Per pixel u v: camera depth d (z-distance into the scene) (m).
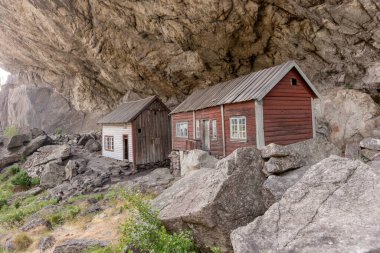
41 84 40.12
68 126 36.28
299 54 19.84
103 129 23.61
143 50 22.91
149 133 20.16
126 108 22.44
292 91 12.84
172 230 5.40
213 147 14.12
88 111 35.78
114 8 19.80
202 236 5.03
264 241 3.62
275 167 5.50
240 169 5.43
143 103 20.77
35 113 37.62
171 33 20.25
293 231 3.59
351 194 3.71
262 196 5.30
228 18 17.91
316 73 20.77
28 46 31.41
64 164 21.03
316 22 16.83
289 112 12.58
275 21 17.88
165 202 6.13
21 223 11.81
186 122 16.47
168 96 28.39
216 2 16.70
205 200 5.05
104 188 15.14
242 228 4.00
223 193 5.04
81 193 14.92
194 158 13.24
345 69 19.31
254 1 16.53
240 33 19.33
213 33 19.39
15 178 19.72
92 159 21.77
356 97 17.98
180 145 17.06
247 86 12.94
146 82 27.12
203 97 15.80
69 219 10.98
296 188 4.25
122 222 9.24
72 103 37.56
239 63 22.28
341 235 3.17
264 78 12.58
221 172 5.45
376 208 3.33
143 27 20.72
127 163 19.64
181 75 24.28
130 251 4.78
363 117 17.20
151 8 18.72
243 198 5.13
